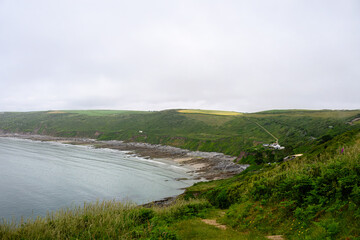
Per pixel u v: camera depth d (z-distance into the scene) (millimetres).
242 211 14398
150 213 14367
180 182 63250
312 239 8281
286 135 123438
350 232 7656
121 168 81125
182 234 11688
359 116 123250
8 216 37500
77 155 106562
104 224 12211
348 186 9578
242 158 88812
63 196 48844
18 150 113562
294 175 14445
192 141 141500
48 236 10734
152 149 136125
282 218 11461
